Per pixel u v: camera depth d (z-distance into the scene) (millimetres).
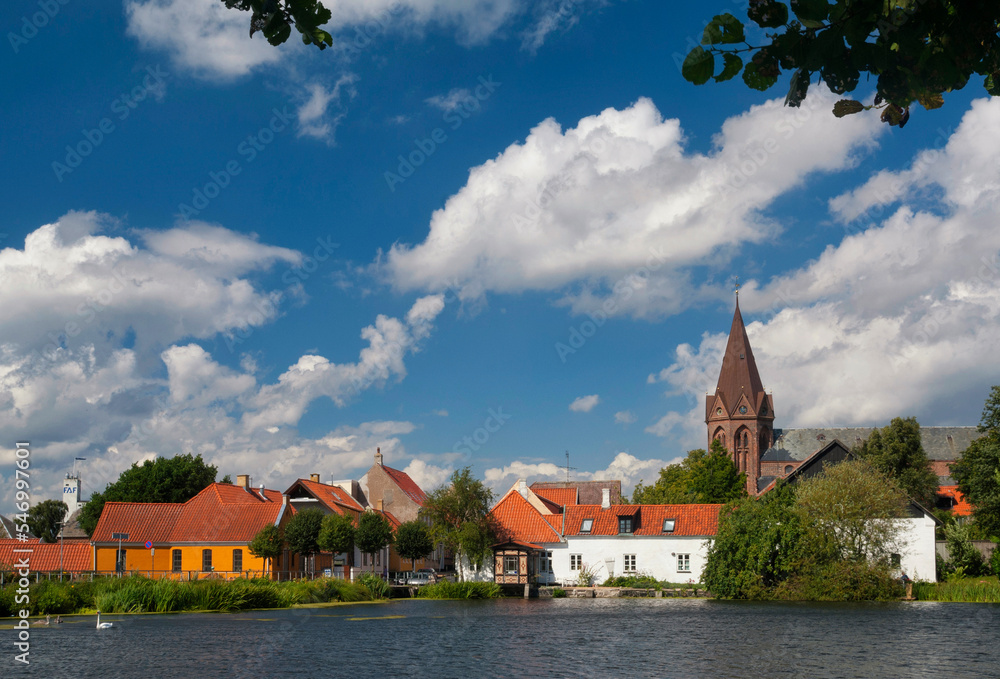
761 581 66688
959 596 64250
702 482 119188
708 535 77688
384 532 77938
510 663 31188
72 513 109875
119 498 91750
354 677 28141
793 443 168625
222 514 76250
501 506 85062
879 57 4559
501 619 49375
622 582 77250
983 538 81562
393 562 98562
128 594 52844
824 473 76062
